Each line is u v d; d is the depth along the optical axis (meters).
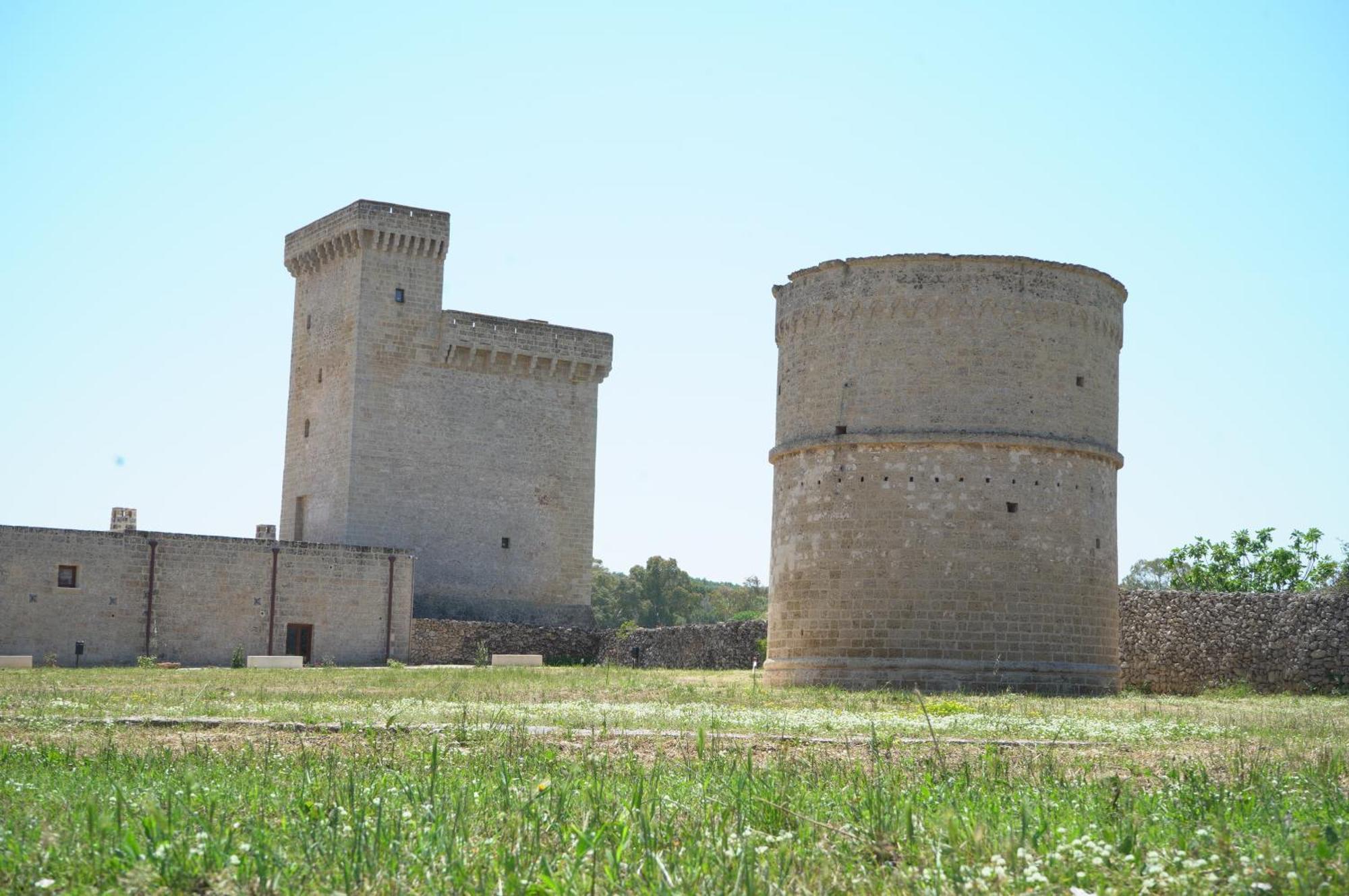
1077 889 10.32
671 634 65.00
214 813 12.81
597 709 27.89
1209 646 44.03
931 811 13.32
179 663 58.88
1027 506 39.56
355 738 21.47
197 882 10.56
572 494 81.38
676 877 10.68
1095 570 40.59
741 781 14.10
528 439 80.19
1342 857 11.08
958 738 22.67
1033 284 40.41
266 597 61.84
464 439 78.06
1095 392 41.28
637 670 53.88
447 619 73.44
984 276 40.09
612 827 12.24
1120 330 42.84
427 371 77.19
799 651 40.78
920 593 39.09
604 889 10.58
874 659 39.25
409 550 75.69
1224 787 15.09
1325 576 67.31
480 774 16.38
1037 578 39.34
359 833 11.41
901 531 39.47
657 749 19.91
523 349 79.56
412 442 76.38
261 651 61.44
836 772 16.73
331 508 76.00
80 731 22.38
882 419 40.12
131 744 20.11
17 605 56.25
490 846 11.70
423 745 20.03
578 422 82.00
